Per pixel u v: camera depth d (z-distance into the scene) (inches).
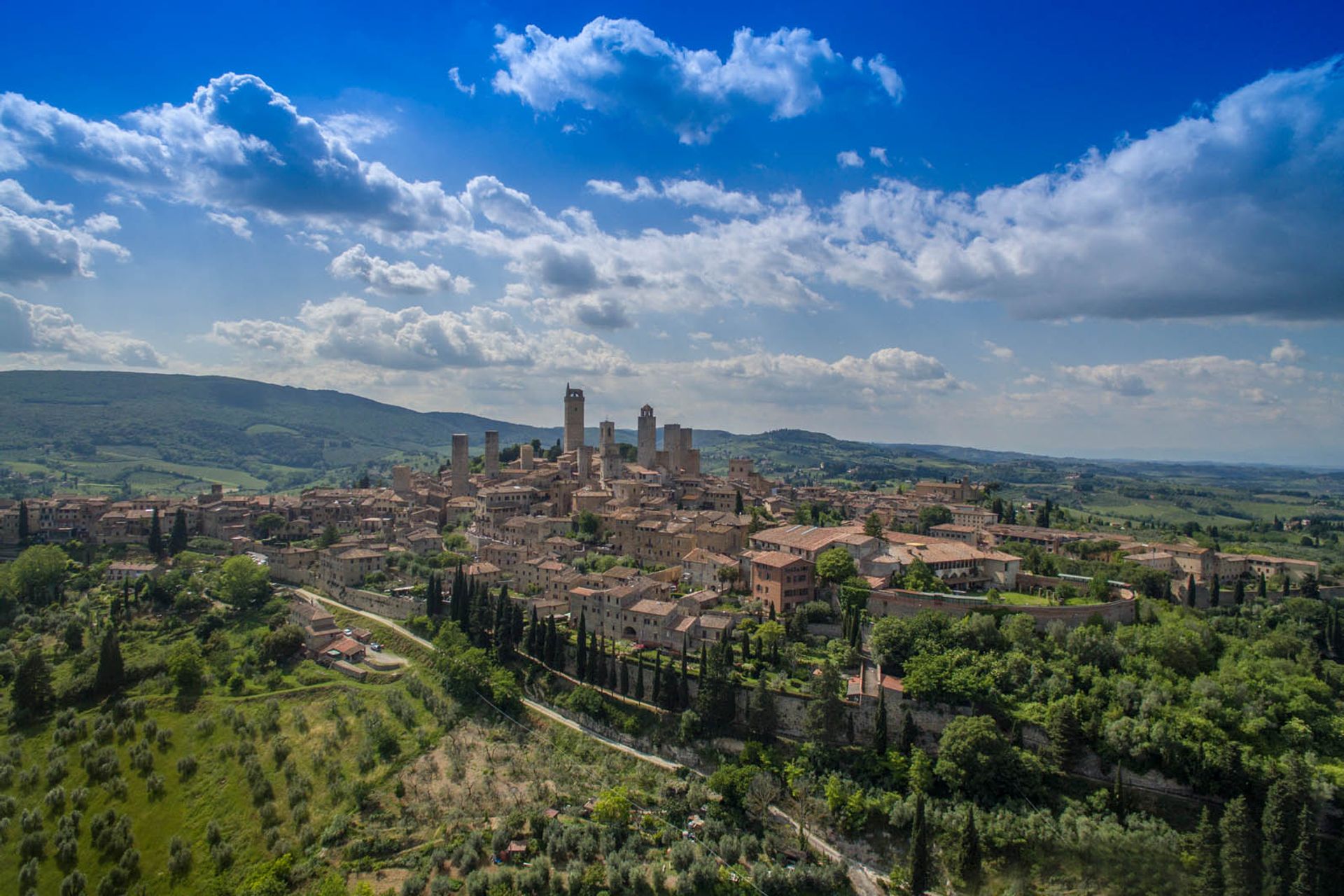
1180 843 4690.0
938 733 5654.5
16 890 5049.2
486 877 4800.7
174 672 6983.3
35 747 6190.9
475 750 6131.9
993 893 4655.5
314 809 5605.3
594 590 7780.5
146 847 5349.4
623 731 6225.4
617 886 4766.2
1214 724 5255.9
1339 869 4557.1
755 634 6919.3
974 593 7219.5
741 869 4955.7
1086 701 5482.3
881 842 5113.2
